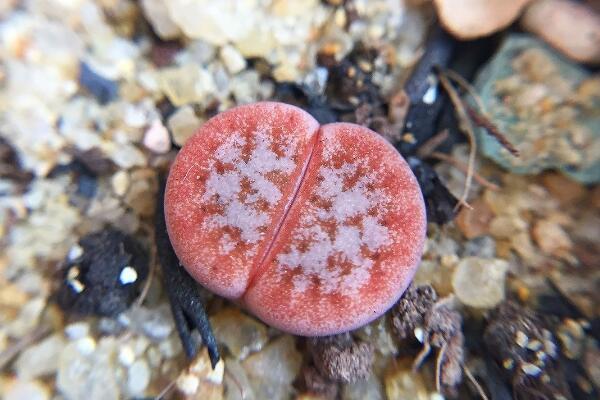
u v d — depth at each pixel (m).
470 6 0.05
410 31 0.05
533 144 0.05
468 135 0.05
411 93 0.05
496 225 0.05
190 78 0.05
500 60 0.05
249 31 0.05
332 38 0.05
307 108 0.05
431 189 0.05
